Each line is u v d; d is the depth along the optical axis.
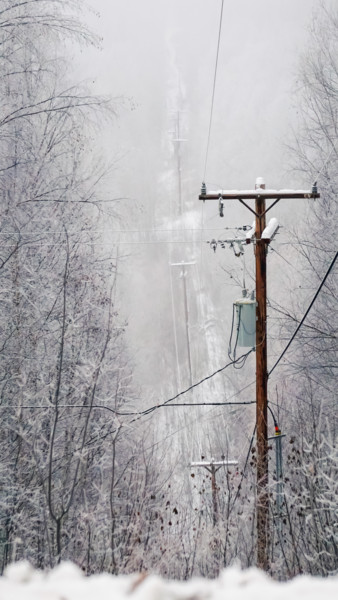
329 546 29.14
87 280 39.44
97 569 26.31
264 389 35.50
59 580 4.62
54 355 36.88
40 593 4.32
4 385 35.38
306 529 30.66
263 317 35.97
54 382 35.72
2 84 40.75
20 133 40.69
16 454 34.31
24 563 4.88
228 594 4.22
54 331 37.00
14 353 36.25
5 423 33.75
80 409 34.84
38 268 39.31
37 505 30.34
